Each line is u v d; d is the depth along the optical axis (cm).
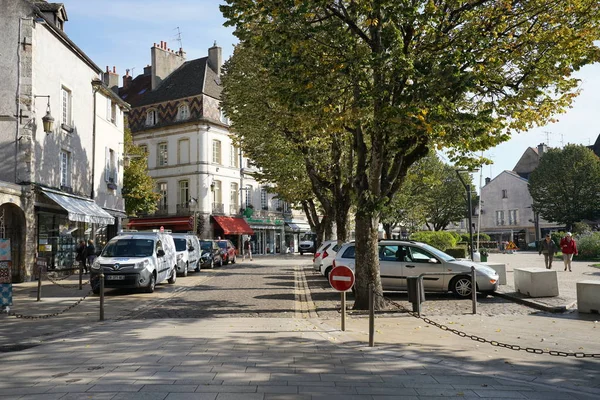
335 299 1412
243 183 5253
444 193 6531
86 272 2489
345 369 637
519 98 1167
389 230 5088
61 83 2322
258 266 3197
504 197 7812
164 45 5266
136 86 5531
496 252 5431
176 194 4831
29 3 2066
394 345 783
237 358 691
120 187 3206
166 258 1841
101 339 838
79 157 2538
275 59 1182
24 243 1978
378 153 1159
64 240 2422
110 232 3080
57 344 802
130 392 529
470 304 1252
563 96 1216
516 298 1282
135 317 1109
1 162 2005
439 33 1126
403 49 1126
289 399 511
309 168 2328
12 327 984
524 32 1182
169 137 4903
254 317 1098
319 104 1154
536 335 861
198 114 4766
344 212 2298
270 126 2089
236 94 2109
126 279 1554
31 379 586
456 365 662
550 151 6272
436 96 1023
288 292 1603
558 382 588
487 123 1105
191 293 1603
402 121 1006
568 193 6047
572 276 1992
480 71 1097
